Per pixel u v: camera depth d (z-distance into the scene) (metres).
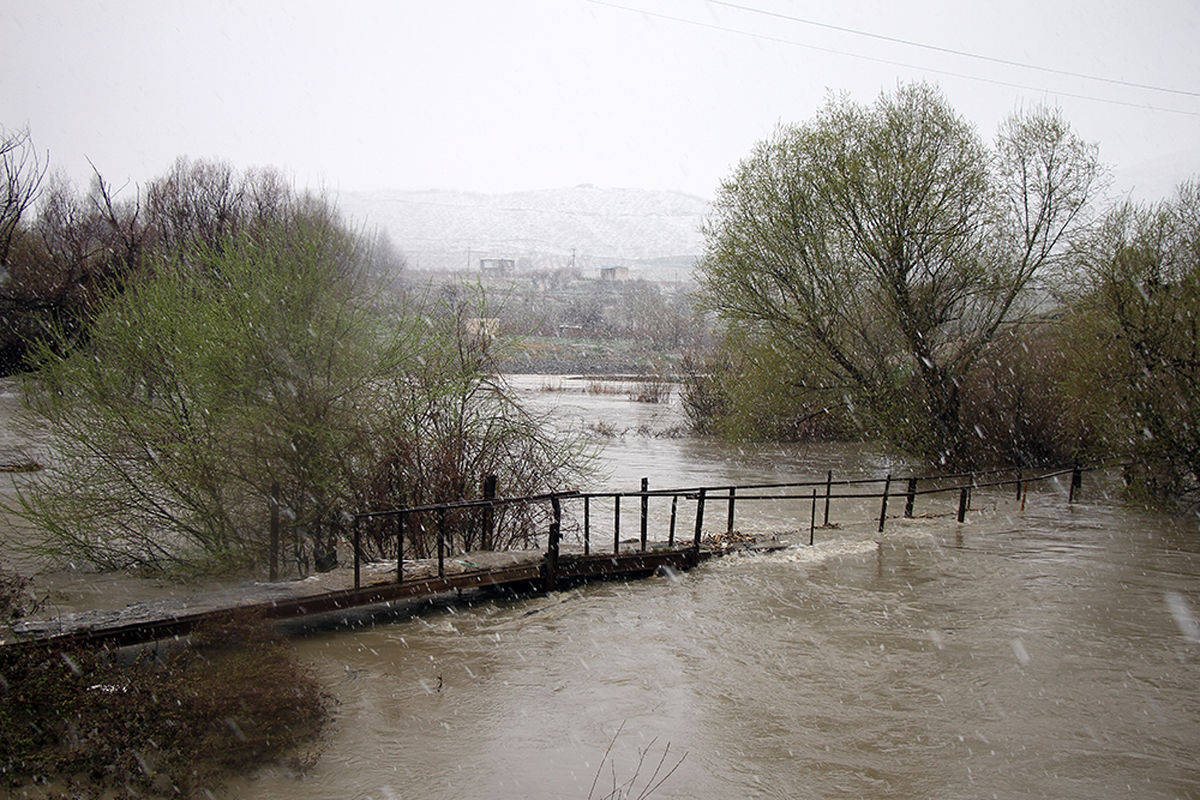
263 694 8.36
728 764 8.24
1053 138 28.36
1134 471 23.03
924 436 29.25
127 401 12.92
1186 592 14.34
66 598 11.84
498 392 15.39
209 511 12.77
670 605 13.06
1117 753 8.62
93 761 7.43
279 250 13.24
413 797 7.48
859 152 28.83
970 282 28.84
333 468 13.12
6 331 26.22
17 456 16.73
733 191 30.47
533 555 13.83
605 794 7.61
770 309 30.16
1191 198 23.88
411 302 14.72
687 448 34.78
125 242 30.16
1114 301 22.88
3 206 28.89
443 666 10.46
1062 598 13.91
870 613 12.89
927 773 8.16
